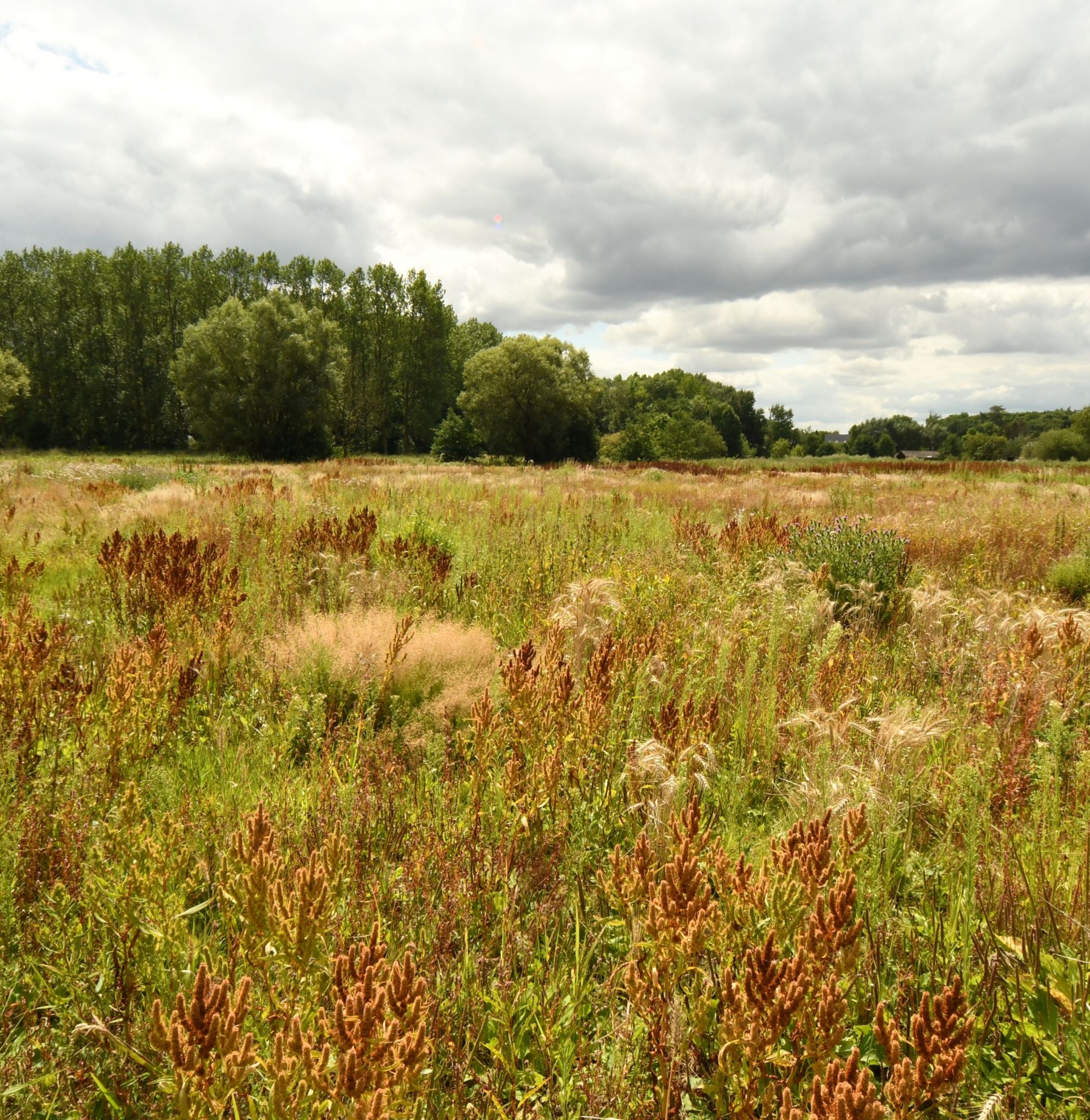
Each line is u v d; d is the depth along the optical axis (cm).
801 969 161
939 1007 153
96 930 215
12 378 5197
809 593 609
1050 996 205
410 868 255
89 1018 188
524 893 253
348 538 790
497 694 422
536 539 936
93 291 6981
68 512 1121
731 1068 164
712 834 277
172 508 1177
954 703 430
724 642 488
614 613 545
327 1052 142
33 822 263
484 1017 201
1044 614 535
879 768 309
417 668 436
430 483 1823
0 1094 169
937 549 948
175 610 528
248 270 7488
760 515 1280
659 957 181
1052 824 290
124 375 6900
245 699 424
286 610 595
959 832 296
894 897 262
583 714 345
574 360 7194
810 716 372
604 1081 185
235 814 284
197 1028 142
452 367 8488
